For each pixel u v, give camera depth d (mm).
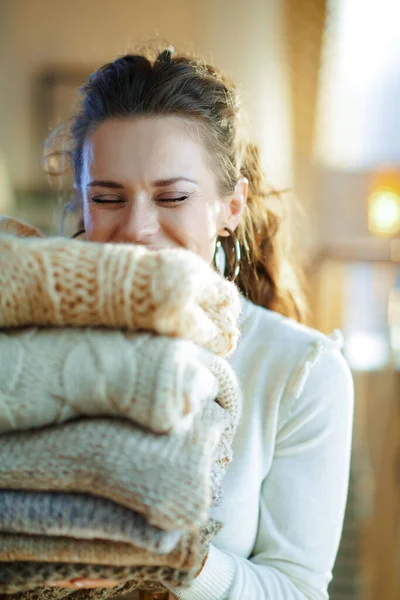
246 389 1254
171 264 795
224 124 1221
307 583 1199
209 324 850
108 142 1128
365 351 6555
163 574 852
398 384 4051
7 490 817
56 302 805
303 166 7289
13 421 811
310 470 1237
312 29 5672
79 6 5719
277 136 6695
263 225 1511
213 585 1103
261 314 1336
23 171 5586
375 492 3932
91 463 790
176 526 766
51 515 797
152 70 1158
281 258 1532
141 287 793
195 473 775
